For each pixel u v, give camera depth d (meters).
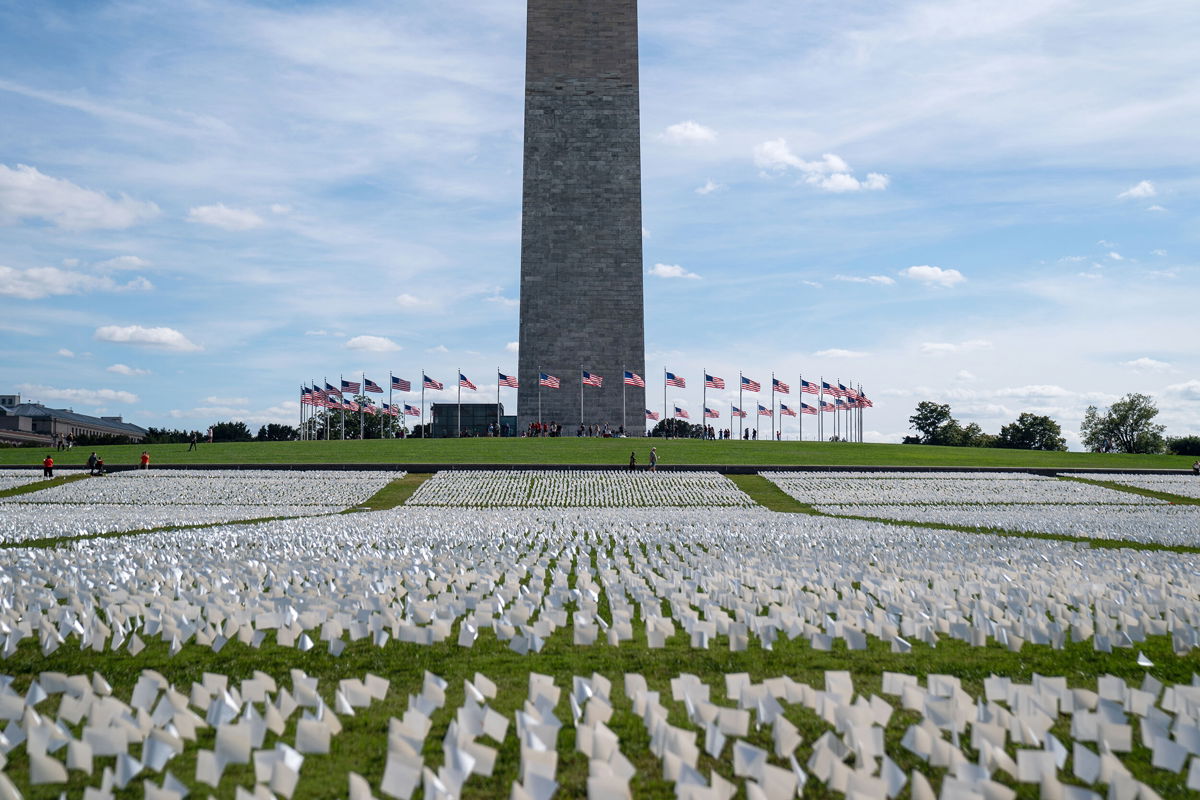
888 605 13.70
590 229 93.38
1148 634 12.94
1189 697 9.08
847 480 53.19
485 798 7.35
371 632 12.49
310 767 7.92
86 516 33.31
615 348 92.25
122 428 175.12
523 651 11.38
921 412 138.38
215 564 17.73
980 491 48.28
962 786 6.75
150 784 6.80
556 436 84.88
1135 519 34.28
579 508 40.22
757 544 23.55
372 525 28.89
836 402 84.81
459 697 9.81
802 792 7.32
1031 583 15.96
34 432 143.62
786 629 12.29
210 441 78.88
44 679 9.70
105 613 13.69
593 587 15.91
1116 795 6.88
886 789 6.96
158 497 44.28
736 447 72.62
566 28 95.38
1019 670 11.02
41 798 7.26
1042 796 7.01
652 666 11.03
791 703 9.43
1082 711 8.56
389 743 7.55
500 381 84.50
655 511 38.22
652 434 105.62
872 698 8.96
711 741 7.99
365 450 68.25
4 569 16.58
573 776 7.74
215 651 11.51
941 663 11.27
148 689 9.09
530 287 92.62
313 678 10.33
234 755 7.68
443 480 52.28
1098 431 130.62
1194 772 7.40
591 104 94.69
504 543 24.08
